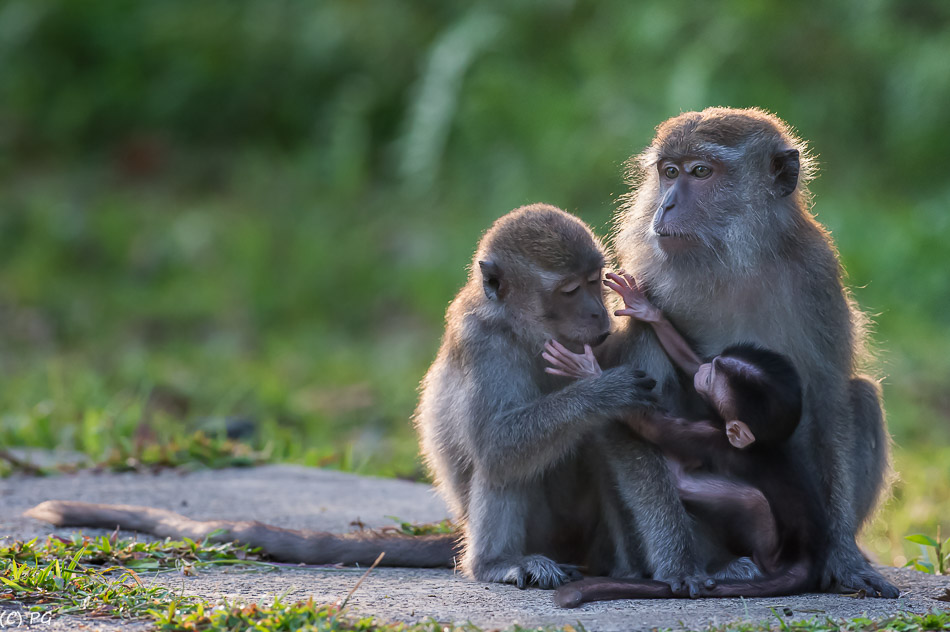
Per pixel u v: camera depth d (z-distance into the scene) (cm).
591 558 793
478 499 765
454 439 805
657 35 2161
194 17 2689
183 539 802
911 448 1415
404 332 1950
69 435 1280
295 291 2075
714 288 760
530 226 791
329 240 2183
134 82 2639
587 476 791
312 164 2444
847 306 776
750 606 668
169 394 1600
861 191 2028
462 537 816
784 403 714
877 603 681
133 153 2545
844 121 2094
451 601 677
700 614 644
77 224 2275
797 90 2091
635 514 741
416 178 2212
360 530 854
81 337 1961
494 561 753
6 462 1119
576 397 732
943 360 1650
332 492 1034
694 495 740
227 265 2169
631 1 2255
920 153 2050
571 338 780
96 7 2705
